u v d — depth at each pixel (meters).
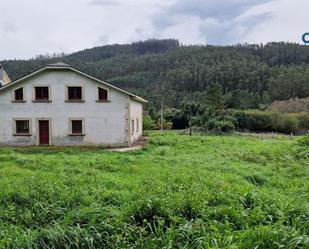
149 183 9.50
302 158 18.39
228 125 43.16
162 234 5.51
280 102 70.19
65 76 24.95
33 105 24.97
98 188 9.23
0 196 7.93
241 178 11.96
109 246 5.39
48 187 8.54
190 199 6.75
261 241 5.29
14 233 5.51
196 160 16.42
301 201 8.25
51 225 6.17
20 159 14.48
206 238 5.32
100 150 22.14
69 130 25.00
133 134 27.28
